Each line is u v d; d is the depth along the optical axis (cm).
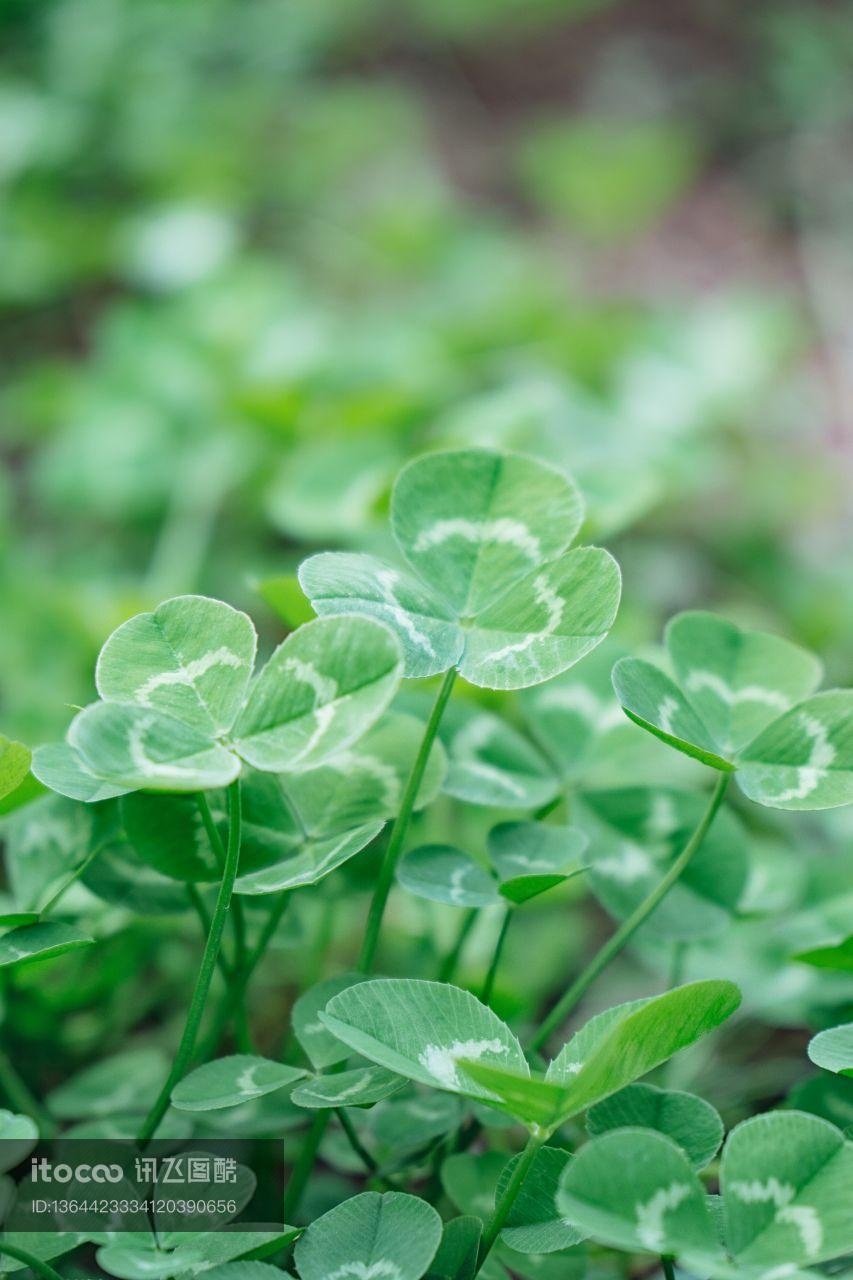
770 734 37
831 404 79
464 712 40
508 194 104
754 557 67
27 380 80
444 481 38
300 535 53
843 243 94
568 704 41
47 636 54
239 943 39
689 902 39
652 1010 34
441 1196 39
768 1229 34
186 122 102
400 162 106
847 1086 38
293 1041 40
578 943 46
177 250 81
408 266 92
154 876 39
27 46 108
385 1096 35
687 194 102
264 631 59
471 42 121
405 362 74
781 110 109
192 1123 38
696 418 71
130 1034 43
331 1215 35
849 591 63
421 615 37
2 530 61
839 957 38
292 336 74
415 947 44
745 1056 44
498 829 38
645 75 116
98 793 36
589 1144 34
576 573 36
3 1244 35
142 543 67
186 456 68
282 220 98
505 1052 35
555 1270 37
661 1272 39
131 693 35
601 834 40
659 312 88
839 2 121
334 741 34
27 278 85
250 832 38
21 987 41
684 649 38
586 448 62
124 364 72
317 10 117
